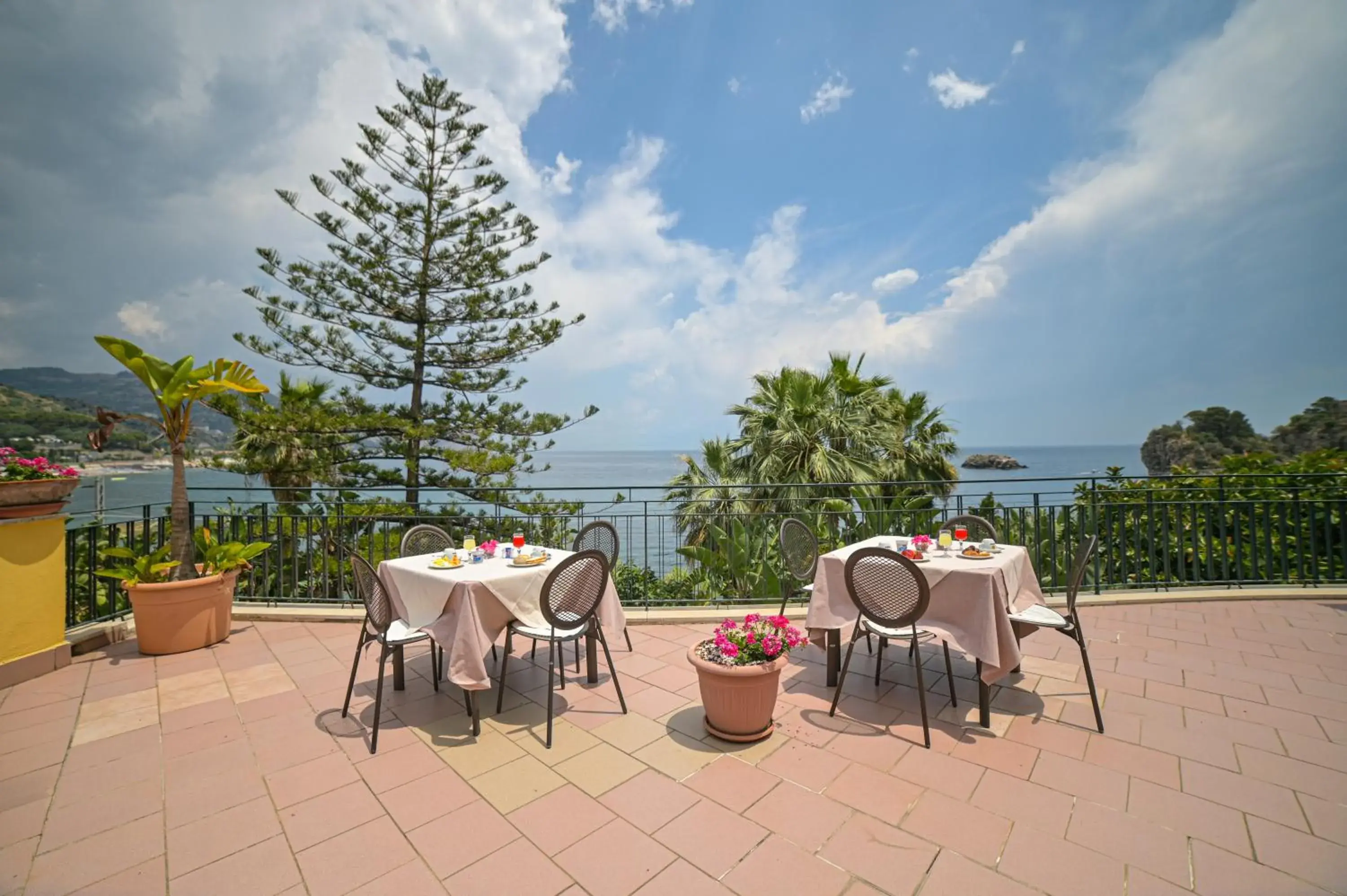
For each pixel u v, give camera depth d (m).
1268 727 2.94
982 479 5.45
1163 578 6.67
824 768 2.62
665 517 6.29
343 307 12.74
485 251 13.50
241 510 5.58
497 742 2.93
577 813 2.29
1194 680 3.57
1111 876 1.89
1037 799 2.35
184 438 4.73
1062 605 4.07
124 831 2.21
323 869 1.98
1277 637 4.33
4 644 3.71
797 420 8.66
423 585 3.28
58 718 3.24
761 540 6.66
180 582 4.30
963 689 3.51
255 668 4.03
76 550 4.83
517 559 3.57
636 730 3.03
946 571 3.14
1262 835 2.09
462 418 13.55
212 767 2.69
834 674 3.61
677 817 2.26
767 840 2.11
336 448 12.86
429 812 2.32
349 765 2.71
